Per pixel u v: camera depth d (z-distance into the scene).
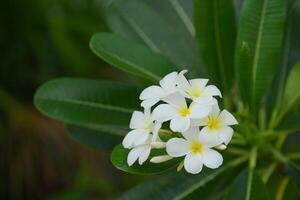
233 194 0.84
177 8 1.11
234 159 0.93
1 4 1.57
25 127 1.61
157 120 0.72
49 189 1.64
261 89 0.88
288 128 0.89
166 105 0.73
